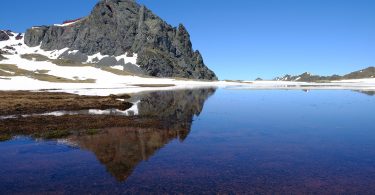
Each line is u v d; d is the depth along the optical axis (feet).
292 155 72.49
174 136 94.38
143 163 66.74
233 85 549.95
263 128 108.47
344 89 391.86
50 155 73.82
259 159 69.26
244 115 142.61
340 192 50.39
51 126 109.29
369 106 179.83
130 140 88.58
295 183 54.39
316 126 112.47
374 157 70.13
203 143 84.89
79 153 75.20
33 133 97.81
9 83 335.47
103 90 307.17
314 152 75.05
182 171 61.41
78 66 622.95
